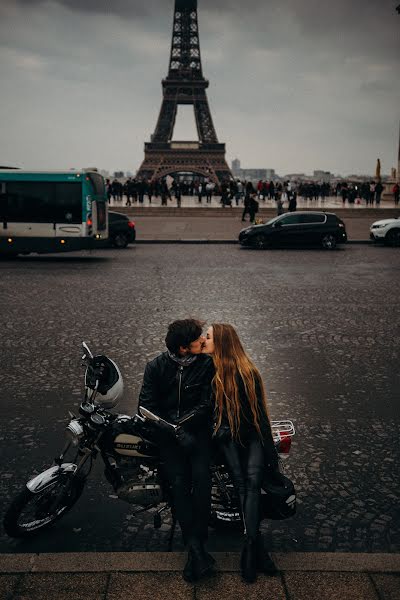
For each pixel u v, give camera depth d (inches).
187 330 175.6
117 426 178.2
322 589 155.8
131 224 1088.8
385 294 609.9
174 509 172.6
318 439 261.6
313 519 199.5
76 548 183.8
